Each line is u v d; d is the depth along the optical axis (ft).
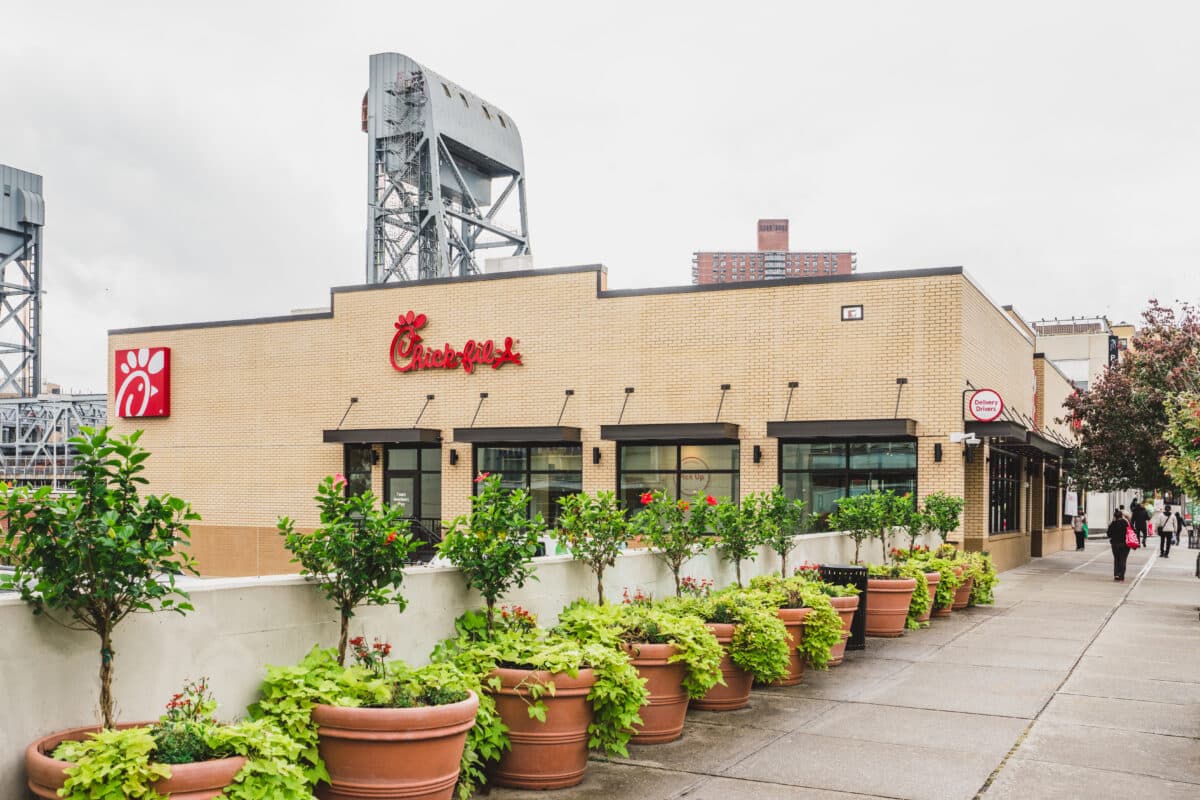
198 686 20.11
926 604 52.54
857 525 54.95
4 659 16.90
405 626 25.26
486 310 92.63
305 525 98.99
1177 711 33.17
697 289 84.94
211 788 16.63
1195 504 61.16
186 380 105.60
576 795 24.36
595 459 87.15
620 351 87.35
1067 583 80.33
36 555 16.63
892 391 78.54
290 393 100.53
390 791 19.98
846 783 25.30
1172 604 64.90
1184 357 102.63
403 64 227.61
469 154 236.22
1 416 219.41
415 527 92.84
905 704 34.09
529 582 30.09
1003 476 97.30
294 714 20.04
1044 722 31.60
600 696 24.88
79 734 17.56
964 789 24.89
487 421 91.91
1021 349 107.14
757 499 49.24
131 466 17.56
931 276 77.82
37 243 285.84
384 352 96.68
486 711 23.66
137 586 17.29
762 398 82.43
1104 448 105.50
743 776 25.89
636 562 36.45
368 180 228.02
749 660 32.68
